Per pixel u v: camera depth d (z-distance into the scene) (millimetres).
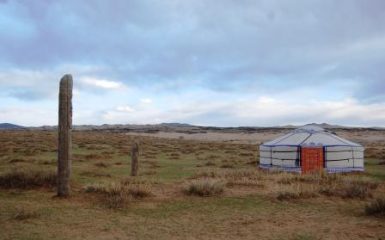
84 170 22109
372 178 22969
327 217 11922
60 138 13852
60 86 13695
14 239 9289
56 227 10414
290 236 9906
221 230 10469
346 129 168875
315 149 28625
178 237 9797
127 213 12117
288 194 14664
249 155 43594
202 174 21359
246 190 16078
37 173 16172
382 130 165375
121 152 40188
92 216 11633
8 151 36438
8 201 13250
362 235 9992
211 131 171625
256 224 11102
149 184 16594
